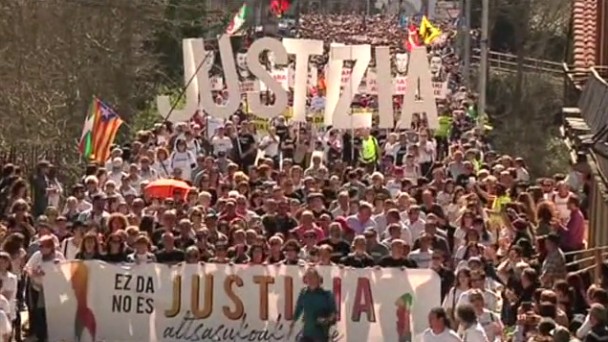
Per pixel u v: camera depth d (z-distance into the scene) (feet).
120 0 284.00
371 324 116.47
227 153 194.49
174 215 123.44
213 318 117.80
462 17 387.34
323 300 113.50
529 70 370.73
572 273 111.65
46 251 117.19
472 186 150.20
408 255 119.14
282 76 220.64
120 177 160.25
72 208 135.74
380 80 198.18
